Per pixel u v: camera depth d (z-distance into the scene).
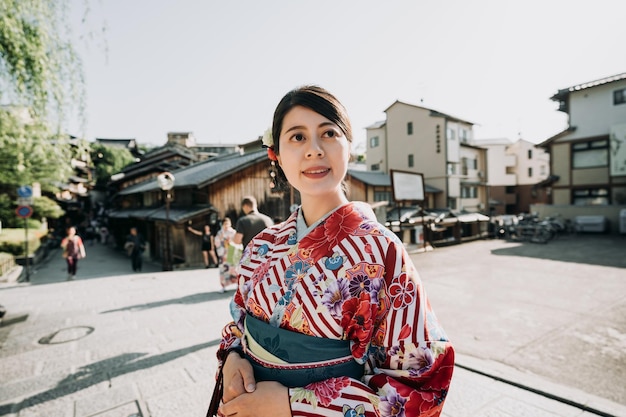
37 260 13.92
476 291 6.86
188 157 24.91
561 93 19.52
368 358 0.86
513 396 2.82
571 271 8.70
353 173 20.69
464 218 19.05
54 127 6.07
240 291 1.12
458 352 3.91
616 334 4.40
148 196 18.55
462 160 25.22
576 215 18.61
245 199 5.53
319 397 0.78
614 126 17.66
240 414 0.82
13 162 8.41
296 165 0.92
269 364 0.88
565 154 19.70
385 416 0.75
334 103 0.93
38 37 5.50
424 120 24.31
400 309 0.82
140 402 2.81
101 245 23.95
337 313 0.84
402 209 18.69
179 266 12.16
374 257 0.85
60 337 4.40
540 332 4.52
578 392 2.82
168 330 4.59
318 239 0.92
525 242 16.64
